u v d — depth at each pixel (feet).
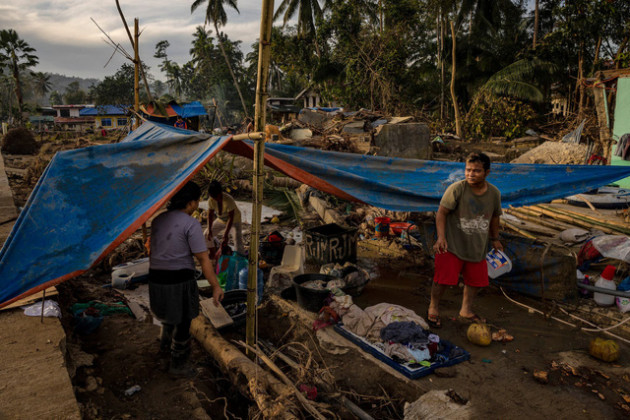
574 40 90.68
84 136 130.21
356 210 32.14
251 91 190.70
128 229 9.95
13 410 8.89
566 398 11.03
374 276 20.70
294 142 54.13
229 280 17.72
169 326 13.15
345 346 13.78
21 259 9.75
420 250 23.79
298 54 127.65
